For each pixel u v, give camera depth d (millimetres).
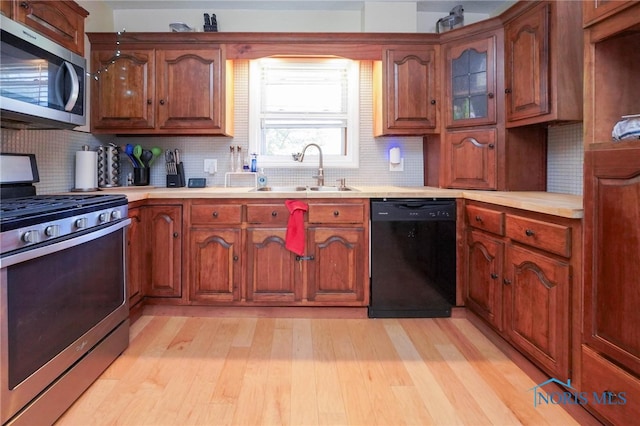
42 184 2305
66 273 1524
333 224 2480
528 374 1817
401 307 2521
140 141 3092
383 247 2488
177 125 2779
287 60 3102
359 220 2479
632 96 1463
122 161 3076
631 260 1219
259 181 3066
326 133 3189
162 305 2551
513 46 2426
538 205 1671
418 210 2484
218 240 2480
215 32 2723
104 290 1835
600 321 1351
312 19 3104
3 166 1908
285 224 2482
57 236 1452
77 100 2066
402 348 2094
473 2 2977
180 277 2498
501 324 2033
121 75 2740
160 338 2199
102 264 1815
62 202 1668
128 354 2000
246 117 3111
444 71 2779
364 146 3154
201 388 1687
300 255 2473
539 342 1696
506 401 1602
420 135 2998
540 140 2568
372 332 2309
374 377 1789
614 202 1285
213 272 2492
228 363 1913
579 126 2279
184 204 2477
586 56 1473
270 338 2217
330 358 1974
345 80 3154
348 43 2779
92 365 1711
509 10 2410
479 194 2295
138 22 3066
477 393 1659
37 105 1760
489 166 2592
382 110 2832
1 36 1559
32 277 1327
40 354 1368
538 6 2225
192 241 2482
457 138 2734
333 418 1489
